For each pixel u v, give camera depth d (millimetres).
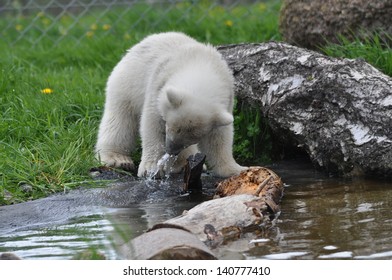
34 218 7555
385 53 10586
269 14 15500
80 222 7348
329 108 9031
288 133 9422
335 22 11750
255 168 8062
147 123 8898
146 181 8719
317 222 7027
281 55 9836
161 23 15453
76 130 9914
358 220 7027
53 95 11133
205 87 8320
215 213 6855
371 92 8867
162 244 6016
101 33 16078
